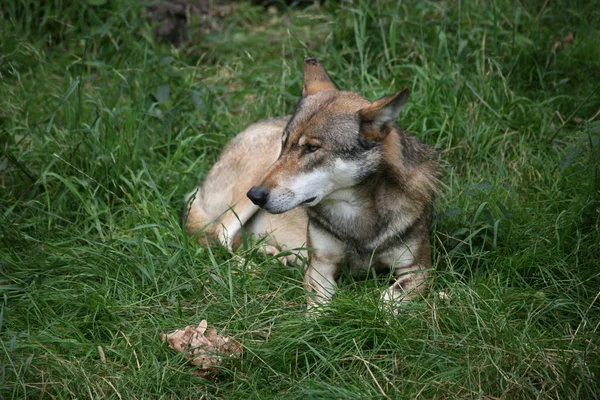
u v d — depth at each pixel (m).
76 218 10.61
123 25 14.71
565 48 13.63
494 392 7.21
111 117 11.80
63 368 7.58
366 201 8.93
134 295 8.88
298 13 16.36
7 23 14.67
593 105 12.23
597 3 14.25
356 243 9.18
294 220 10.28
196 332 8.06
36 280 9.10
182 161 12.22
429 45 13.46
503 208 9.59
